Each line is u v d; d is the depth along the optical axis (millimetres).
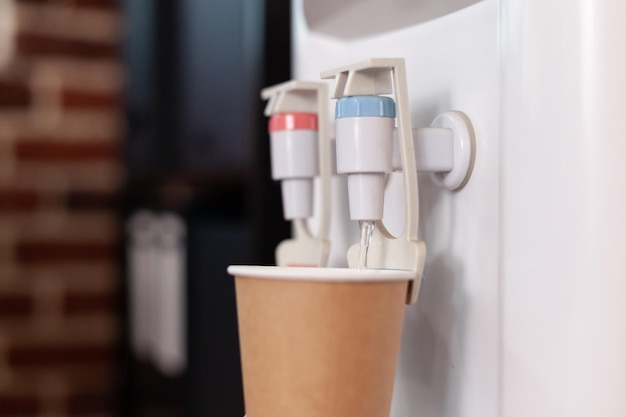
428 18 639
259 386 562
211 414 1329
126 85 1929
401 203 642
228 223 1381
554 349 557
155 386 1724
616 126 549
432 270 627
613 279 547
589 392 549
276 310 552
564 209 554
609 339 548
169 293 1587
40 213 2088
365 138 578
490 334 589
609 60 549
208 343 1344
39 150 2084
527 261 566
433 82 637
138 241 1905
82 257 2117
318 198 712
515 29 571
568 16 555
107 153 2125
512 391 572
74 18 2096
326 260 648
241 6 1298
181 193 1631
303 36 750
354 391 550
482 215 596
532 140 563
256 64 1021
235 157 1354
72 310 2111
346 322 544
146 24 1785
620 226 547
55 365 2096
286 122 652
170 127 1676
